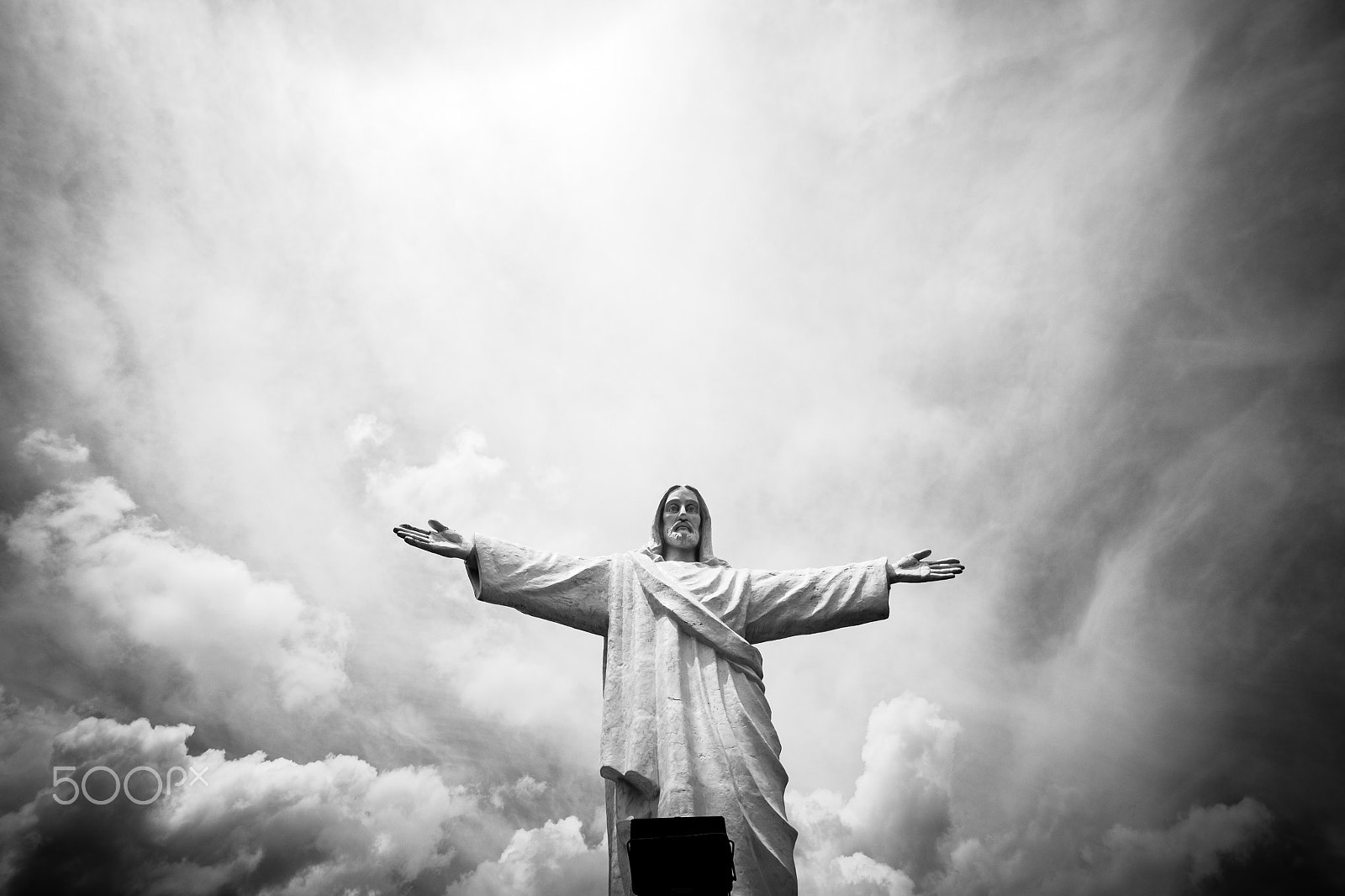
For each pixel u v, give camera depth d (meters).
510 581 10.65
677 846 6.97
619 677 10.15
